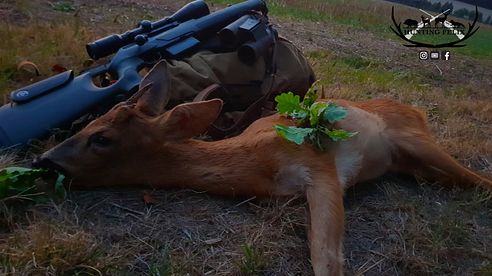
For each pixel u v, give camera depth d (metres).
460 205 0.75
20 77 0.97
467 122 1.16
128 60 0.80
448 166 0.77
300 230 0.63
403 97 1.33
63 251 0.53
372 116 0.77
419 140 0.77
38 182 0.65
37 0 1.59
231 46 0.85
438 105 1.29
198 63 0.82
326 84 1.26
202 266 0.56
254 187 0.65
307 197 0.63
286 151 0.65
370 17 3.17
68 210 0.62
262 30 0.85
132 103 0.68
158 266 0.55
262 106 0.84
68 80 0.76
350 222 0.68
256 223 0.63
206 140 0.79
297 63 0.90
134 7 1.82
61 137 0.75
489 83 2.05
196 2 0.91
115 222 0.61
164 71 0.69
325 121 0.67
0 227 0.59
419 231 0.67
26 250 0.53
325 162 0.65
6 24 1.27
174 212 0.64
